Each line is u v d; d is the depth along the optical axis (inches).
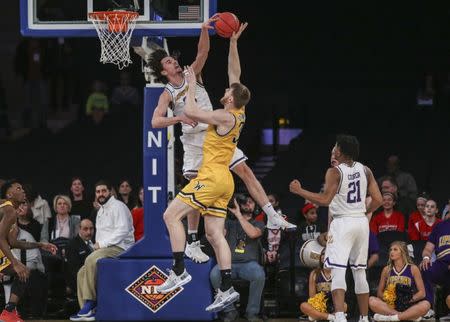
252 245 461.4
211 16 424.8
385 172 745.0
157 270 434.9
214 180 382.3
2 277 471.5
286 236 492.7
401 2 1023.0
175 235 383.9
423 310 448.1
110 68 942.4
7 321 442.9
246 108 870.4
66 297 489.7
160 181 438.9
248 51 975.0
